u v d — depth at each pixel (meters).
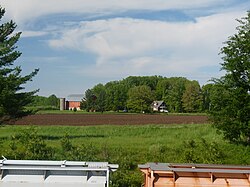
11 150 22.02
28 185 9.77
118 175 18.95
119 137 38.28
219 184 10.30
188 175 10.46
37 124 62.38
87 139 36.09
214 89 28.97
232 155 26.75
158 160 25.19
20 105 37.00
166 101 124.12
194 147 27.97
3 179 9.83
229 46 28.77
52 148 24.56
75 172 9.98
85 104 122.94
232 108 27.70
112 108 120.50
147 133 41.81
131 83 154.75
